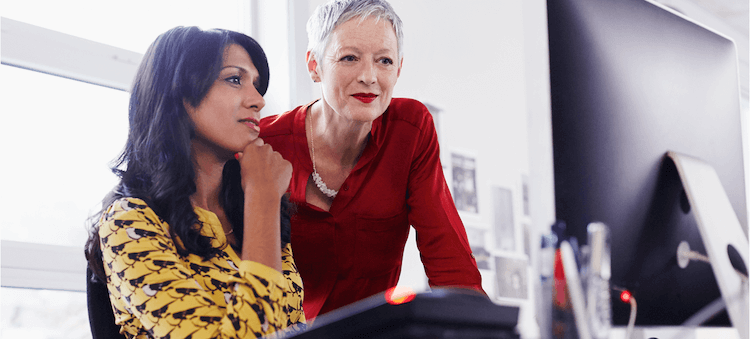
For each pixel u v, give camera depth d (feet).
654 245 3.91
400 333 1.68
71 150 6.27
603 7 3.82
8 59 5.85
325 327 1.86
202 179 3.72
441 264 5.17
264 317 3.03
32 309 5.80
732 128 4.57
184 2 7.56
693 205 4.01
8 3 6.07
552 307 2.87
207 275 3.38
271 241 3.27
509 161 10.06
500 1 10.53
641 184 3.88
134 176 3.52
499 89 10.16
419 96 8.66
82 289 6.06
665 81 4.12
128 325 3.15
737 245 4.22
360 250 5.22
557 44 3.60
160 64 3.55
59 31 6.30
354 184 5.06
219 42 3.60
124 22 6.97
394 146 5.19
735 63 4.67
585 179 3.59
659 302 3.89
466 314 1.78
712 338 6.75
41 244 5.84
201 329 2.90
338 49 4.50
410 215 5.39
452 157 9.01
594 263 2.90
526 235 10.02
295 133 5.20
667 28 4.20
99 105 6.56
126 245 3.09
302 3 7.82
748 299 4.11
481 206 9.30
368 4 4.52
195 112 3.54
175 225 3.34
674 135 4.12
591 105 3.68
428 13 9.04
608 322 2.84
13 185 5.83
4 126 5.86
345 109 4.57
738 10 11.41
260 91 3.88
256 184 3.43
